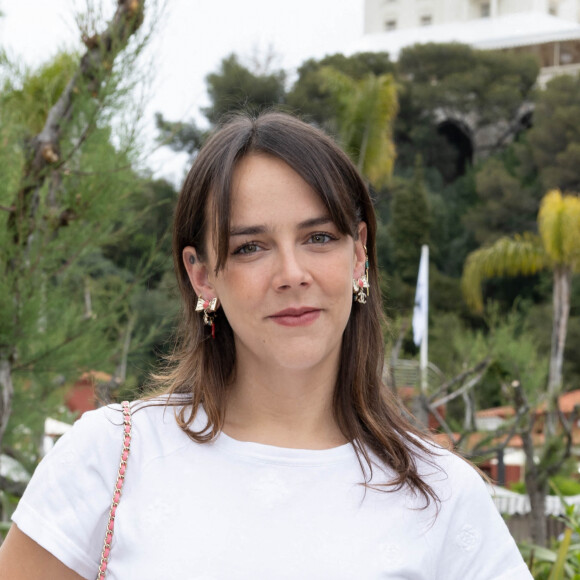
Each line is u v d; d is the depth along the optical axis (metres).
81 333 3.68
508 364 7.63
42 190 3.49
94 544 1.24
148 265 3.71
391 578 1.21
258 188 1.25
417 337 9.36
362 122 12.95
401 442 1.33
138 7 3.22
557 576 2.71
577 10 66.00
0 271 3.44
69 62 3.60
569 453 5.69
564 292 21.09
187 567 1.17
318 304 1.27
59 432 5.61
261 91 29.47
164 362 1.54
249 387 1.34
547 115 35.31
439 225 34.41
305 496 1.25
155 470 1.25
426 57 42.25
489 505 1.35
